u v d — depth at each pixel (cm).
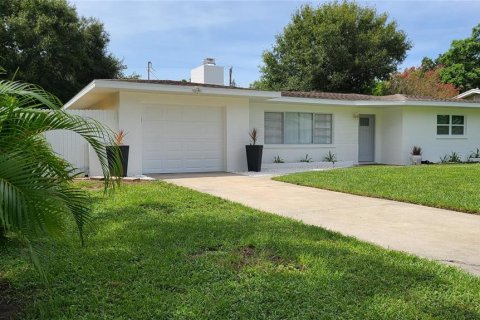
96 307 321
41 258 304
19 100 323
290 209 727
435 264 427
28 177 272
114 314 311
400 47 3272
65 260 422
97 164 1183
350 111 1800
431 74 3650
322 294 346
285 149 1672
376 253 460
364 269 408
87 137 352
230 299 334
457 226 602
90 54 2812
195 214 650
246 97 1404
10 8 2525
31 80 2458
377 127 1880
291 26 3325
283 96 1546
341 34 3152
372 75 3225
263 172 1380
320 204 775
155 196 796
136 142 1248
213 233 532
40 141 336
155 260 425
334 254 453
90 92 1255
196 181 1109
